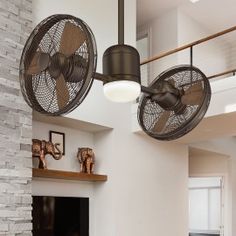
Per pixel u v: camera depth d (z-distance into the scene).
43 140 4.54
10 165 3.66
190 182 10.84
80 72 1.74
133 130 5.31
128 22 5.61
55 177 4.45
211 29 7.53
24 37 3.94
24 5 4.00
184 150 6.32
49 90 1.89
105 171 5.08
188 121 2.19
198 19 7.20
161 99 2.20
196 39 7.17
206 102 2.18
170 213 5.83
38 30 1.94
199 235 10.43
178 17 6.88
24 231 3.69
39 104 1.94
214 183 10.37
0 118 3.63
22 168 3.76
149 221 5.43
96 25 5.02
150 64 6.97
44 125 4.71
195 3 6.71
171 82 2.30
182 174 6.18
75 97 1.74
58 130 4.86
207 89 2.19
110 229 4.93
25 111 3.87
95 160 5.20
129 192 5.18
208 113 4.56
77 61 1.76
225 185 7.98
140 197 5.34
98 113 4.86
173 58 6.69
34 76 1.96
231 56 7.94
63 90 1.81
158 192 5.66
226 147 7.81
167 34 6.94
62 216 4.68
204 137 5.76
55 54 1.85
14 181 3.67
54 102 1.87
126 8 5.61
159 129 2.30
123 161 5.16
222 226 7.96
